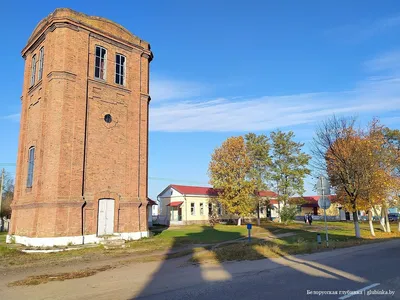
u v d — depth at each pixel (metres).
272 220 55.84
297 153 46.62
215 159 42.25
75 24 21.59
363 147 22.36
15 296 8.40
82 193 20.53
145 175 24.34
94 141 21.75
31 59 24.92
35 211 19.50
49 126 20.05
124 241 20.70
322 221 57.31
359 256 13.35
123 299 7.63
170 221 46.59
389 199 27.00
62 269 12.77
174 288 8.58
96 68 22.92
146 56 26.06
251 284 8.61
